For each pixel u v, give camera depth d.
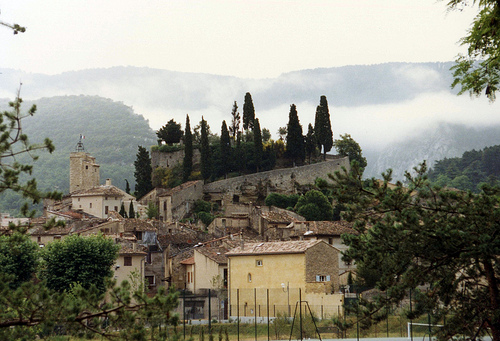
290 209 154.50
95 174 173.62
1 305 23.47
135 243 98.19
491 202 29.02
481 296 30.81
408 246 29.53
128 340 22.84
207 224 150.50
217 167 176.75
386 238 30.19
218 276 89.12
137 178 173.62
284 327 57.84
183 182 175.38
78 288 23.64
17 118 25.33
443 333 31.06
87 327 23.27
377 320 31.50
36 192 25.55
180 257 102.62
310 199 148.25
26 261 76.19
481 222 28.78
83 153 173.75
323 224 108.81
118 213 139.62
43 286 23.50
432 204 30.47
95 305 23.39
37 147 25.41
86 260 81.06
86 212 146.75
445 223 29.44
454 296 31.36
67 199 153.38
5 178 25.16
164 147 186.50
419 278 29.89
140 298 23.45
